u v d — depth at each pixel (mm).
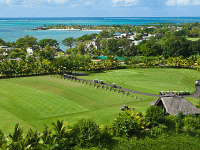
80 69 119000
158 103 47875
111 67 125188
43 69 104062
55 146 27516
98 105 56469
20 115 46938
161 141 32625
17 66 98125
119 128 33438
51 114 48281
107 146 30469
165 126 35719
